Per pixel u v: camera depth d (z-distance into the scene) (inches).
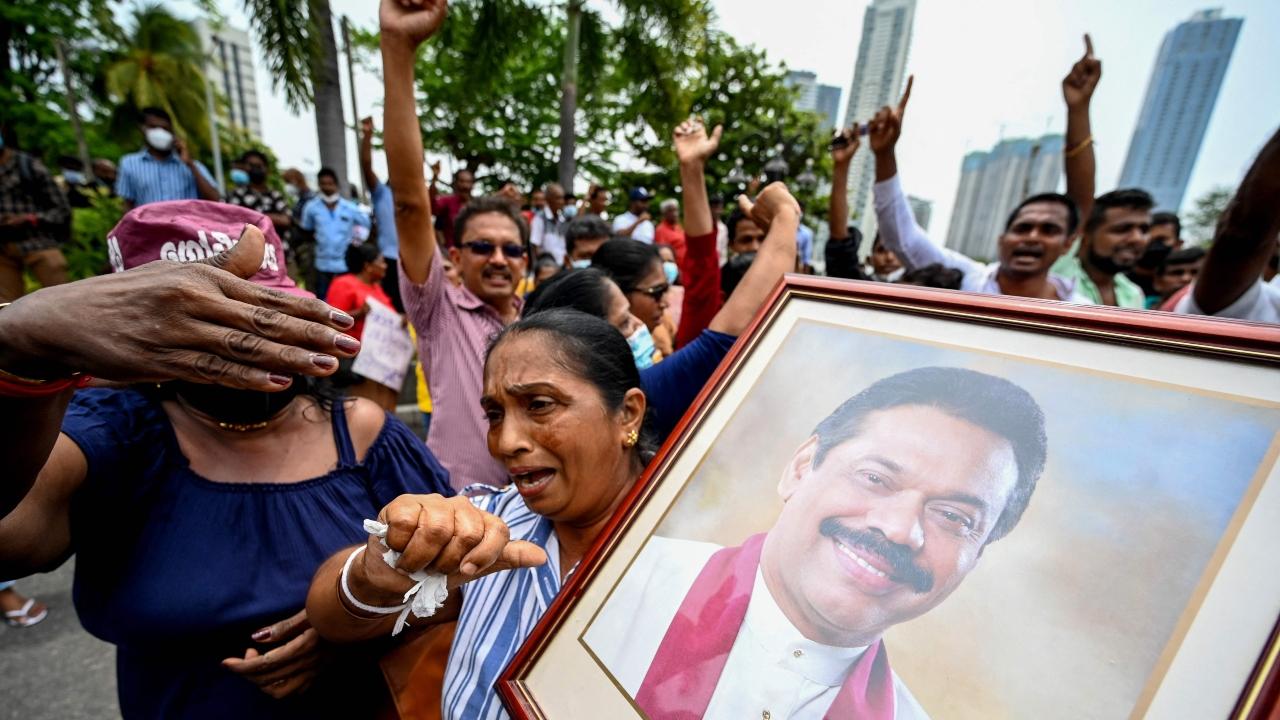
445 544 27.8
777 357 39.9
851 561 28.9
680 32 400.5
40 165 189.3
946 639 24.7
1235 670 18.9
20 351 22.8
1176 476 22.8
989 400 28.7
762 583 31.2
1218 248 63.6
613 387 42.4
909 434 30.3
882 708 24.9
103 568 46.2
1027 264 99.5
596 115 668.7
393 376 141.6
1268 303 65.9
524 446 39.6
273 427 49.3
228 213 45.7
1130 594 21.8
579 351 41.3
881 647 26.2
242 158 265.6
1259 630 19.0
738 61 669.3
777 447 35.7
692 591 33.4
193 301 23.1
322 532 48.7
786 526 32.2
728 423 39.1
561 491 40.9
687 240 89.4
